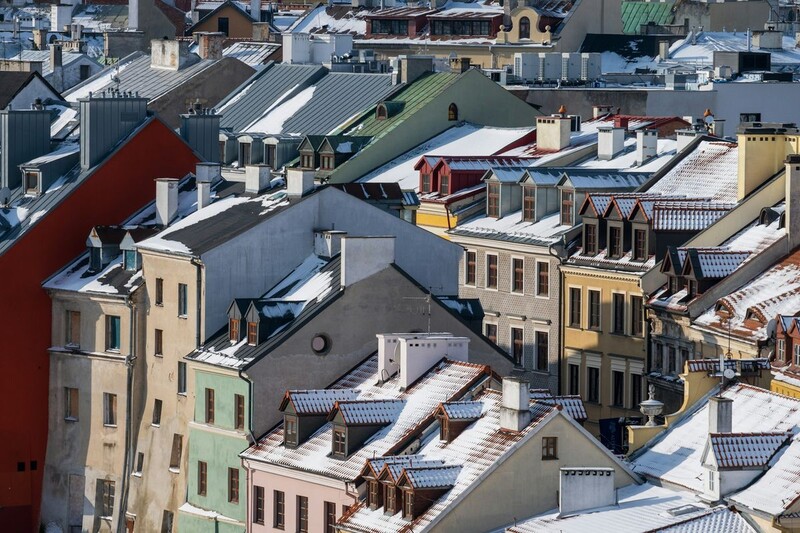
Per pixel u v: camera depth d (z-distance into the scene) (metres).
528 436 192.25
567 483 187.88
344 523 198.25
